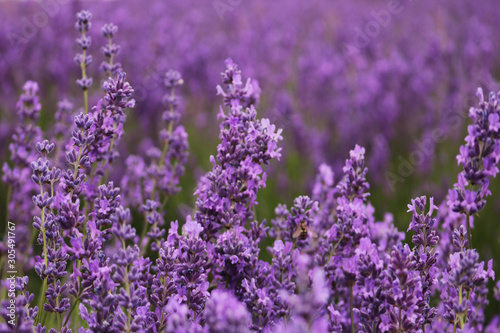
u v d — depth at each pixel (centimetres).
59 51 819
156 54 845
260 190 624
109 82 267
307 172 725
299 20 1458
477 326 253
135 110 753
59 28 867
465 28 1210
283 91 841
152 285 227
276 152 260
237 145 260
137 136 729
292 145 771
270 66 1012
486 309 411
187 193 637
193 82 845
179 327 167
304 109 874
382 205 664
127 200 460
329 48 1019
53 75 776
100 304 201
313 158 719
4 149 618
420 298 233
